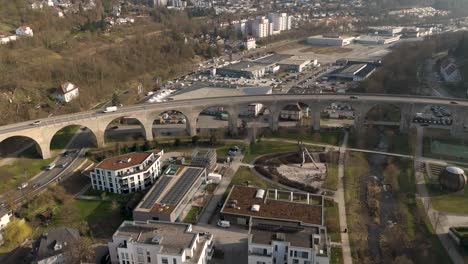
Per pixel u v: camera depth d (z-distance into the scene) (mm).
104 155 187125
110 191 156500
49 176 169625
